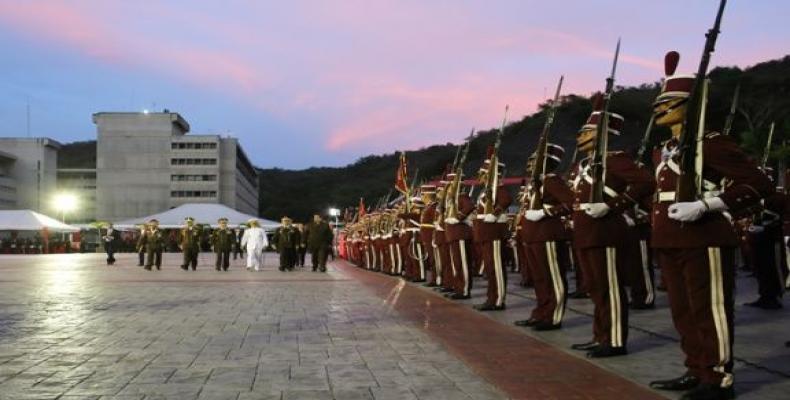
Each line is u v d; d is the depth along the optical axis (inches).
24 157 4185.5
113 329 374.9
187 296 567.5
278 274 920.3
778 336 344.2
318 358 295.1
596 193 293.9
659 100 245.0
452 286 573.6
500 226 455.5
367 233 1053.8
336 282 736.3
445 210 568.1
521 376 262.5
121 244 2319.1
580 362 287.6
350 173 6003.9
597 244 298.2
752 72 3058.6
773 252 454.0
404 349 315.9
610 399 229.8
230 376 261.1
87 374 264.4
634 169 291.9
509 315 432.8
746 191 219.5
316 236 1011.3
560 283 371.2
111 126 3976.4
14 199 4126.5
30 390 239.9
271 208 5536.4
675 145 241.9
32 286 682.2
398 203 855.1
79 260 1513.3
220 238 1055.0
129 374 264.4
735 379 252.5
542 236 369.4
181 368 274.8
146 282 743.1
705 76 224.7
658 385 240.8
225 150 4062.5
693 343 238.5
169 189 3973.9
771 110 2094.0
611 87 292.5
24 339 342.3
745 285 633.6
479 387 245.6
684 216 221.5
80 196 4864.7
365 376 261.7
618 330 299.1
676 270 240.7
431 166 2588.6
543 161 364.2
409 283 716.7
